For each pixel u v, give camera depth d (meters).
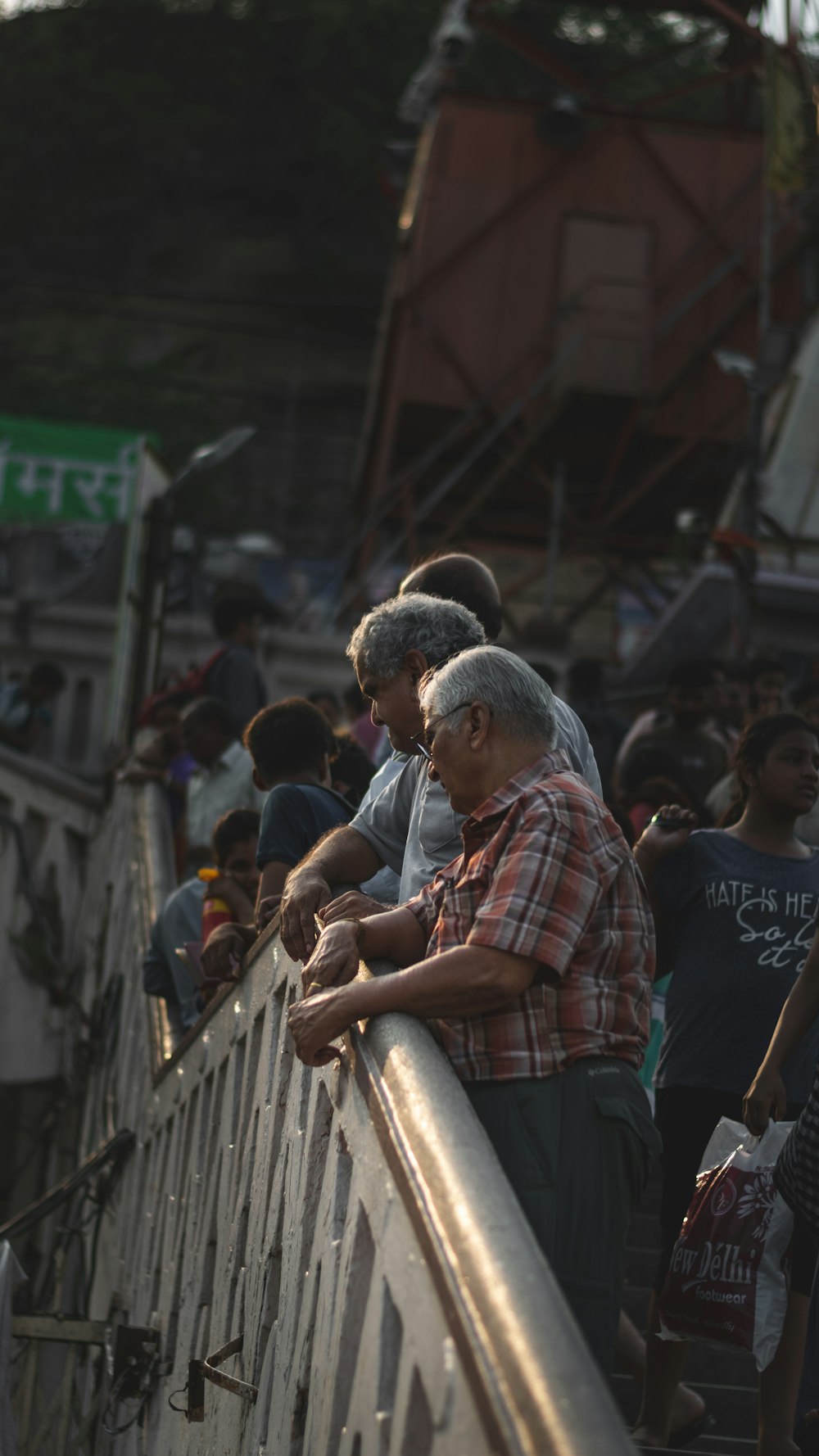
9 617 20.41
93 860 15.58
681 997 5.08
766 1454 4.36
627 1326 5.41
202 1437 5.04
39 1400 8.15
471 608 4.89
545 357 24.80
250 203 55.94
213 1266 5.37
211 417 49.34
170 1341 6.11
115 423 49.00
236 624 11.92
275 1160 4.30
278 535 46.78
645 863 5.19
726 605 19.25
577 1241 2.99
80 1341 7.84
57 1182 14.73
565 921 2.99
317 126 56.44
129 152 56.91
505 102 25.42
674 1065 5.07
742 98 25.80
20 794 15.73
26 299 53.28
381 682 4.05
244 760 10.18
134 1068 9.43
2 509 21.92
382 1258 2.69
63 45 58.72
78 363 50.25
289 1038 4.37
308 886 3.97
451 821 3.82
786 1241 4.23
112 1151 9.12
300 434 49.41
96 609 20.56
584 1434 1.65
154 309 52.53
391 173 27.30
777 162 18.19
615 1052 3.11
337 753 6.29
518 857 3.04
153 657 17.02
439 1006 2.97
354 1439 2.73
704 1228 4.32
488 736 3.26
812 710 9.67
